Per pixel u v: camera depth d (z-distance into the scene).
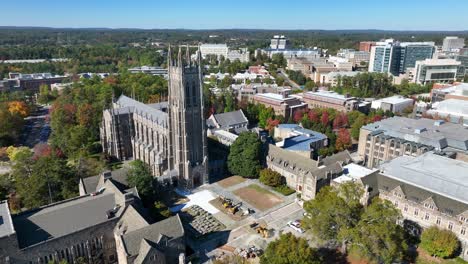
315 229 100.81
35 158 146.75
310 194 134.50
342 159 153.38
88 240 96.44
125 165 175.12
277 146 179.50
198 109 145.00
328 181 135.75
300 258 83.19
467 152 153.50
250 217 126.00
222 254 104.19
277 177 148.12
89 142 182.00
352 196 108.25
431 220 110.31
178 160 146.38
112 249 101.69
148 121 167.62
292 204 135.75
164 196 140.38
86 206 100.12
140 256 88.62
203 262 100.75
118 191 105.81
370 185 123.25
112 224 100.12
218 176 161.38
